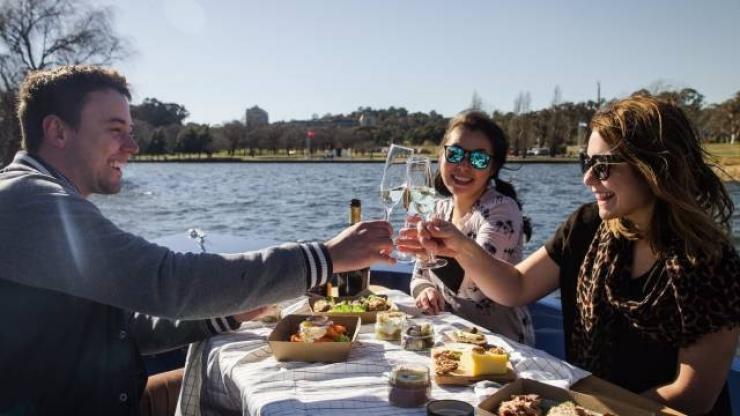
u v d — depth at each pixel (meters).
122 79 1.68
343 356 1.62
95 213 1.37
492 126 2.61
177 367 2.95
